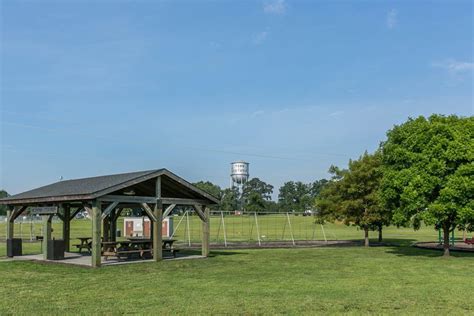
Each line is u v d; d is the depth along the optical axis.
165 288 12.53
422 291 12.02
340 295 11.38
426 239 38.66
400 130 23.05
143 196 21.16
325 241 36.66
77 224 61.72
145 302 10.50
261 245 31.89
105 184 18.75
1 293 11.77
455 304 10.30
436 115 22.75
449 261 20.03
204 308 9.83
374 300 10.73
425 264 18.78
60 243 20.00
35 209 20.59
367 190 30.02
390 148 23.14
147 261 19.64
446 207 20.47
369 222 29.80
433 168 20.83
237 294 11.53
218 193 110.19
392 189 22.50
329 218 31.44
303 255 23.05
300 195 137.38
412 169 21.56
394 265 18.38
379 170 25.88
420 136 21.67
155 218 19.89
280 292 11.84
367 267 17.66
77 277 14.77
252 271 16.34
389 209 26.41
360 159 30.86
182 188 21.38
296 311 9.53
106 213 18.08
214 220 76.06
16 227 52.34
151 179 20.02
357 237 43.16
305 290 12.16
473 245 30.23
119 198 18.64
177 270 16.64
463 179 20.23
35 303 10.43
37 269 16.83
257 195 107.19
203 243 22.09
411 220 22.30
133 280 14.09
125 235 41.28
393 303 10.38
